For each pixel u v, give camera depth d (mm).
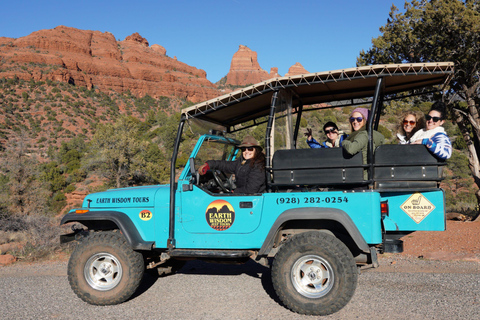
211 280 5777
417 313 4105
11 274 6754
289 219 4207
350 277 4043
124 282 4664
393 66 4117
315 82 4344
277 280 4238
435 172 4094
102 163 45344
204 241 4641
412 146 4152
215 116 5238
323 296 4082
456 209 14062
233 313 4301
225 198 4582
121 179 45594
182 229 4707
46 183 44594
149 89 197750
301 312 4152
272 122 4422
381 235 4238
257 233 4473
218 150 5656
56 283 5906
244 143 4543
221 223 4586
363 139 4172
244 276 5973
